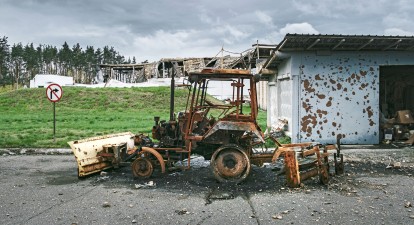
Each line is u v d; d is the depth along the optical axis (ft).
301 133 40.40
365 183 23.31
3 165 30.86
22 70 385.70
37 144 40.57
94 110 99.76
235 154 23.71
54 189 22.52
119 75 184.34
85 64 397.39
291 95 40.60
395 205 18.61
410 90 54.39
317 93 40.42
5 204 19.24
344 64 40.50
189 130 25.27
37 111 99.14
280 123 44.16
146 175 25.12
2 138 44.29
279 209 18.11
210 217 16.99
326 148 25.91
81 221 16.49
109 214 17.51
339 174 25.95
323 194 20.88
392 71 55.01
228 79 25.07
